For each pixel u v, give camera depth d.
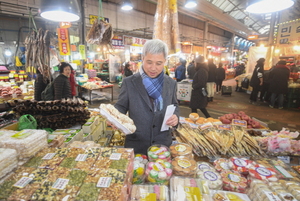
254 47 8.95
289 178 1.05
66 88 2.68
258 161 1.25
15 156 0.78
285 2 1.96
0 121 1.60
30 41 2.72
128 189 0.81
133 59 12.34
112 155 0.89
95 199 0.63
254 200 0.91
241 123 2.01
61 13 2.07
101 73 11.17
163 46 1.10
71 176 0.74
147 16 12.03
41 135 0.95
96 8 9.23
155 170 0.99
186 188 0.87
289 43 7.20
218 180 1.03
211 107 5.92
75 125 1.98
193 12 13.20
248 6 2.01
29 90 3.93
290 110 5.46
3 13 6.76
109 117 0.99
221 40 20.78
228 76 15.29
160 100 1.27
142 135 1.28
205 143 1.53
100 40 2.77
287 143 1.46
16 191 0.65
